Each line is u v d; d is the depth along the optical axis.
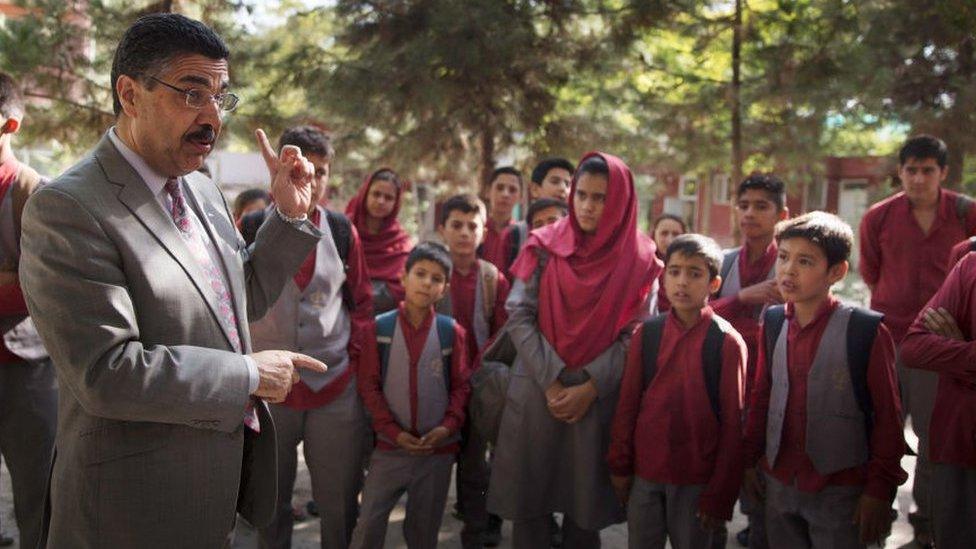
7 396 3.14
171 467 1.92
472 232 4.11
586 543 3.29
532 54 7.90
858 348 2.75
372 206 4.50
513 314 3.34
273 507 2.20
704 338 2.97
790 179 11.81
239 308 2.13
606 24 8.10
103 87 7.07
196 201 2.18
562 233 3.37
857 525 2.76
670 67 9.87
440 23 7.54
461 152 9.05
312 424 3.29
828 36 7.96
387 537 4.01
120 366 1.72
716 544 3.33
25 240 1.80
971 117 7.75
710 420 2.93
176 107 1.84
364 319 3.56
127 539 1.90
